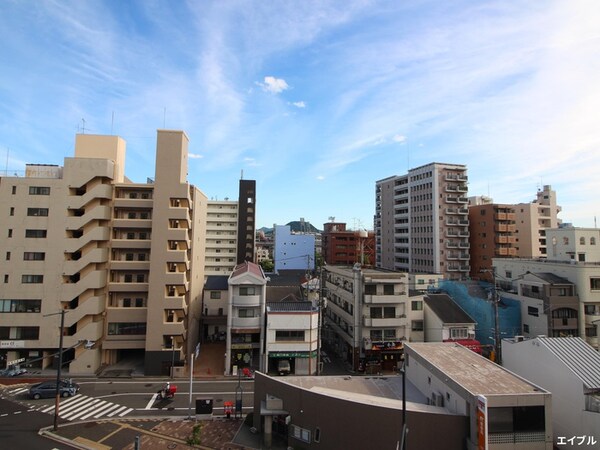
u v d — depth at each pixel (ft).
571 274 148.66
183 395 117.29
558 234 182.39
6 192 140.15
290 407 84.43
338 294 175.42
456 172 262.06
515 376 78.18
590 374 76.54
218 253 313.53
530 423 67.21
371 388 94.43
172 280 142.31
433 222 255.50
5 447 81.71
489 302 160.35
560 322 142.92
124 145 163.84
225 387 124.88
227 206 316.81
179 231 144.77
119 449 82.38
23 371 134.10
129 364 147.02
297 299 183.83
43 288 138.10
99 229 142.92
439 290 190.39
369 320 147.84
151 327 139.03
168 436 88.84
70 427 93.20
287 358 140.56
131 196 152.66
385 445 71.05
